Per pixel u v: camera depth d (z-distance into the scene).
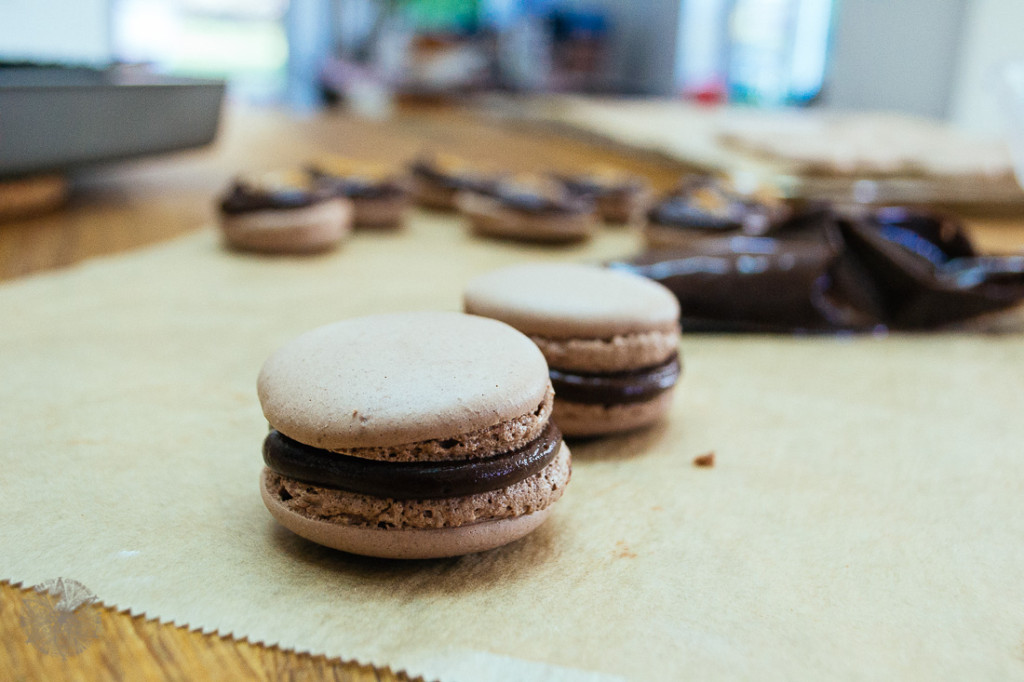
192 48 1.11
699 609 0.15
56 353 0.23
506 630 0.15
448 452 0.15
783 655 0.14
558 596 0.15
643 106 0.86
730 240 0.30
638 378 0.20
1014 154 0.29
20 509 0.17
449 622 0.15
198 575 0.15
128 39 0.99
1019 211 0.46
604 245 0.38
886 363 0.25
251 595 0.15
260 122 0.77
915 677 0.14
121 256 0.32
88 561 0.15
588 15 1.10
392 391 0.15
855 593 0.16
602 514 0.18
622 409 0.20
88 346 0.24
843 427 0.21
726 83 1.00
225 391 0.22
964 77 0.75
